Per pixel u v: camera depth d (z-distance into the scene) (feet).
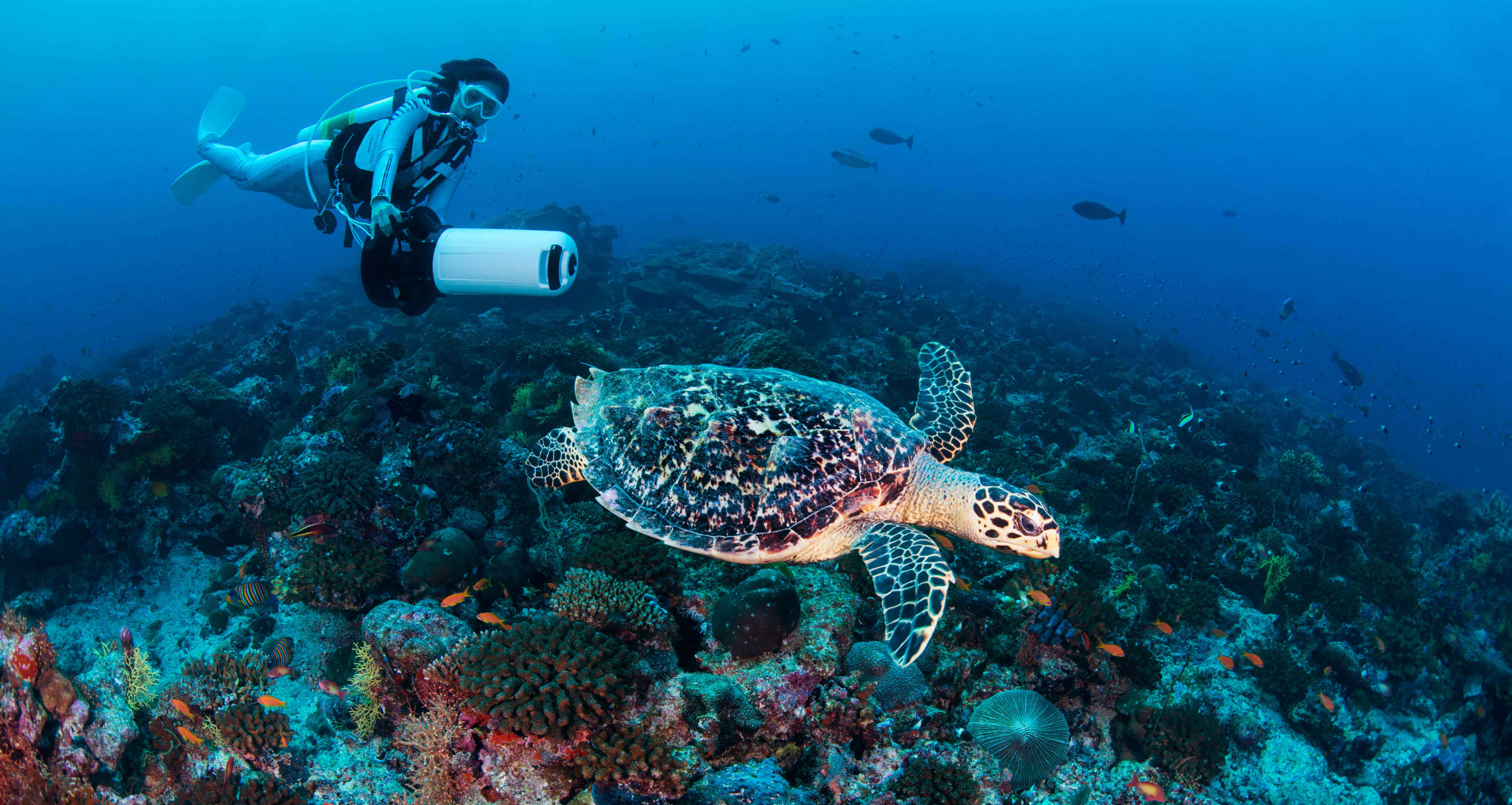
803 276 36.52
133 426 11.75
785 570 9.11
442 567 8.87
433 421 10.85
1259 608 13.30
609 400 7.87
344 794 7.61
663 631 8.16
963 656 9.52
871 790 7.79
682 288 29.01
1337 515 17.15
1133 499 15.51
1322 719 11.31
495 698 6.95
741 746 7.63
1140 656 10.09
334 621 9.23
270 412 15.46
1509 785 12.00
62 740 7.95
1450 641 13.55
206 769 8.05
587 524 9.90
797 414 7.30
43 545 10.74
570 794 7.14
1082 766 9.02
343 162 7.07
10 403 31.53
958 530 7.54
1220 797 9.70
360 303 35.73
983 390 24.36
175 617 10.46
